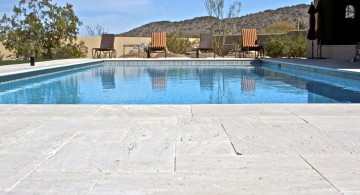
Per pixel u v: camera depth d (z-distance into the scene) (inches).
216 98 245.3
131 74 410.9
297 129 117.5
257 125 123.5
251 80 345.4
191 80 350.9
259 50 592.7
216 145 101.1
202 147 99.4
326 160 87.8
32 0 610.2
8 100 243.3
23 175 79.5
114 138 108.8
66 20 641.6
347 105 159.0
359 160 87.6
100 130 118.4
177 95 260.7
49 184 74.6
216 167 84.0
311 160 87.9
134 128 120.9
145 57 636.1
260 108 153.8
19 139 108.0
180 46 709.3
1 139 108.1
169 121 130.7
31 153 94.8
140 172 81.1
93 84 324.2
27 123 128.4
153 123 127.8
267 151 95.4
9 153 94.9
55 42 635.5
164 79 360.2
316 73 348.5
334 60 454.9
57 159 90.0
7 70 341.1
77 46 661.9
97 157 91.5
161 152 95.3
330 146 99.1
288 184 73.5
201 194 69.3
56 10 631.8
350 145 99.8
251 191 70.4
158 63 540.4
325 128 118.3
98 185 74.0
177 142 104.4
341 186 72.2
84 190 71.6
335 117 134.2
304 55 605.0
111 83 331.0
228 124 125.4
